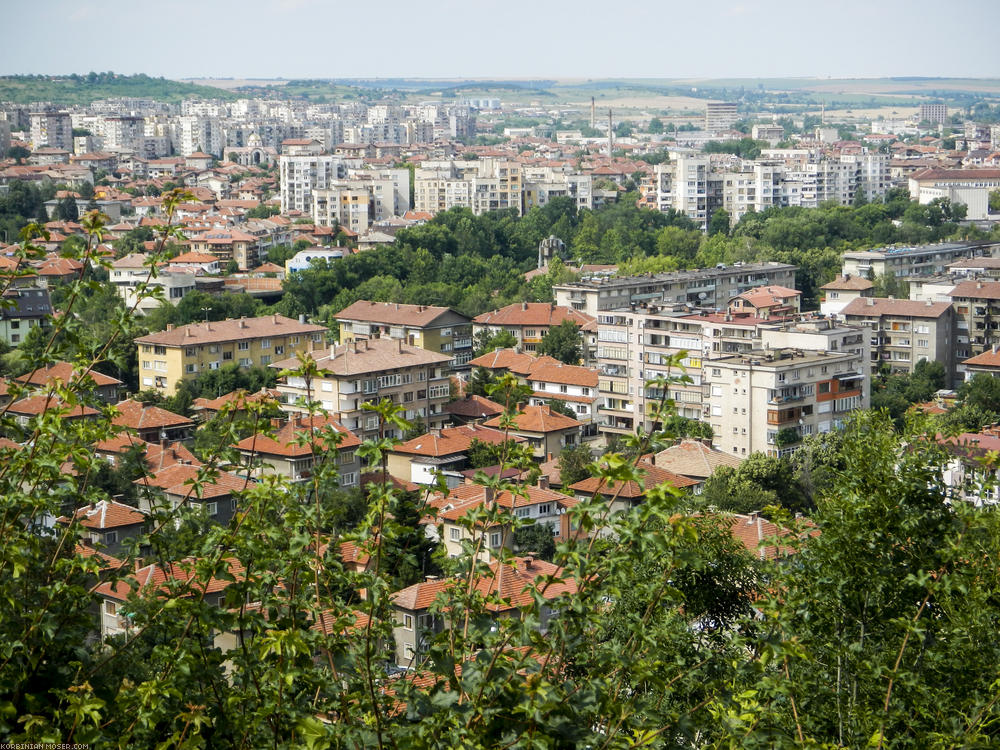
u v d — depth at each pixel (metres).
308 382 37.00
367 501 34.28
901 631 44.50
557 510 129.75
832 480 50.66
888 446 48.66
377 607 34.28
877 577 45.47
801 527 48.78
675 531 32.78
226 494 126.00
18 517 36.38
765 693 38.31
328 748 31.92
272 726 33.28
